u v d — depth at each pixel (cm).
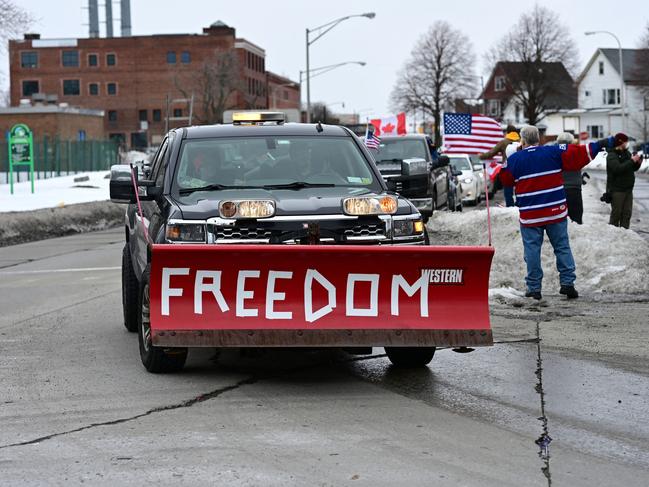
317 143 908
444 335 739
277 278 734
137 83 11262
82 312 1168
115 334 1008
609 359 844
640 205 3056
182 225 762
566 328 990
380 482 533
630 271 1266
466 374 798
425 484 530
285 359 871
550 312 1089
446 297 748
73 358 877
